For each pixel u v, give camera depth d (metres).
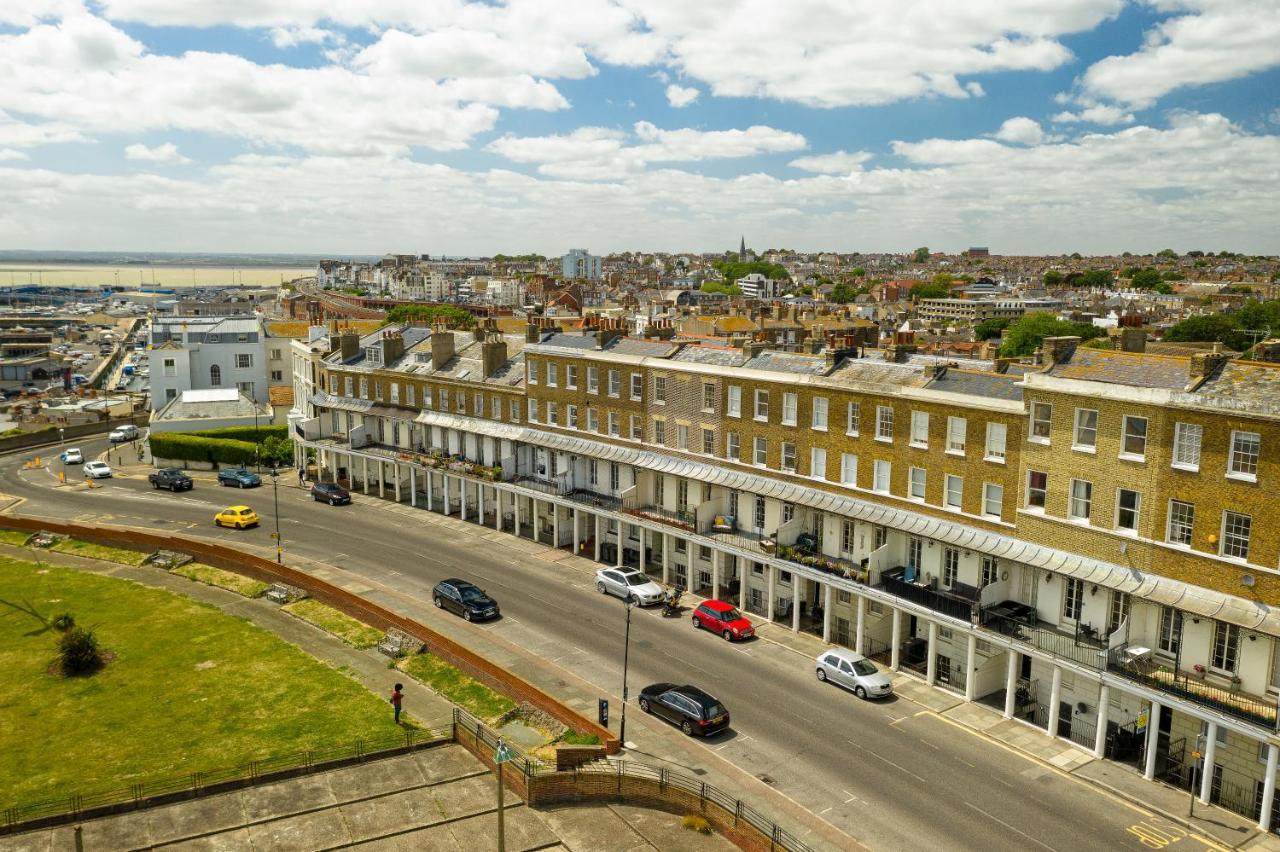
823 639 51.06
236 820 34.69
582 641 50.62
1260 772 34.88
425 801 36.44
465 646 49.03
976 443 44.66
